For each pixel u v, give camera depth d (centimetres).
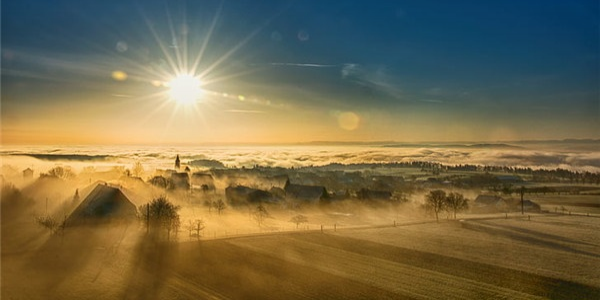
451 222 11238
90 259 7062
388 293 5756
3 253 7175
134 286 5897
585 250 8188
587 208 13962
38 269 6475
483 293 5784
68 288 5756
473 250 8150
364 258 7550
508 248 8312
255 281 6194
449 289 5944
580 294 5784
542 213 12912
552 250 8175
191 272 6550
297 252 7856
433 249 8206
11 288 5681
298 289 5878
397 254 7819
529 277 6506
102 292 5644
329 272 6669
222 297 5553
